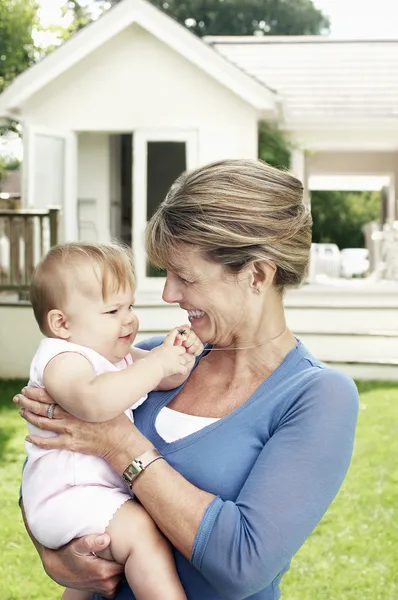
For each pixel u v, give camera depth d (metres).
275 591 1.99
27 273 10.09
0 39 19.75
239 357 2.07
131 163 13.46
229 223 1.92
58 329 2.26
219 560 1.79
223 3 37.38
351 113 12.41
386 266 13.87
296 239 1.99
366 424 7.55
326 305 9.89
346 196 29.83
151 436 2.09
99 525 2.02
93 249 2.30
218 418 2.03
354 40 14.19
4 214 10.00
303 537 1.83
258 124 12.05
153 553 1.98
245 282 1.99
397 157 15.38
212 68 11.34
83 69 11.73
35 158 11.48
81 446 2.01
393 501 5.63
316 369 2.01
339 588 4.39
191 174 2.01
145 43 11.60
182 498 1.86
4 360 10.12
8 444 7.16
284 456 1.87
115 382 2.00
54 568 2.08
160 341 2.55
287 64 13.79
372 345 9.69
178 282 2.04
